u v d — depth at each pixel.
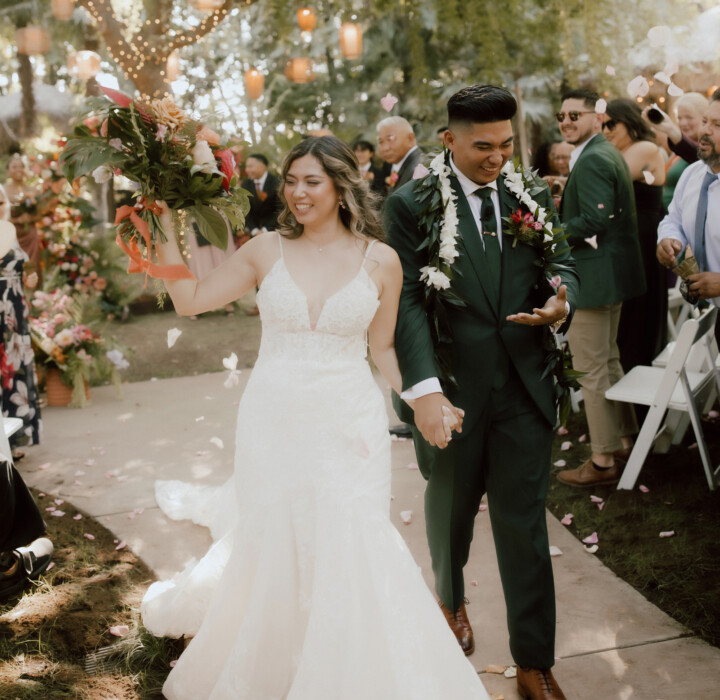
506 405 2.49
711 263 3.68
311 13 8.76
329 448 2.26
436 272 2.38
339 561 2.17
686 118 5.04
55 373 5.85
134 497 4.17
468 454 2.51
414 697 2.08
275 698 2.26
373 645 2.16
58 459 4.77
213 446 4.96
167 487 4.19
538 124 10.60
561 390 2.56
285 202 2.35
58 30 10.97
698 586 3.13
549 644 2.46
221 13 8.70
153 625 2.75
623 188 3.92
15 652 2.77
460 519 2.60
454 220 2.41
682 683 2.59
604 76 7.02
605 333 3.97
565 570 3.35
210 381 6.52
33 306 5.90
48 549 3.39
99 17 8.49
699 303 4.18
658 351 4.85
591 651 2.79
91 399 6.07
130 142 2.21
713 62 6.77
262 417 2.29
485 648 2.83
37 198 6.54
